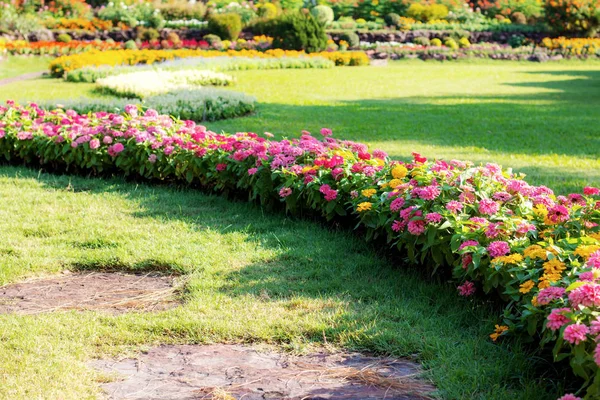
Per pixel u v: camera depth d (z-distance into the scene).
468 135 10.05
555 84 18.48
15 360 3.16
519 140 9.59
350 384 3.03
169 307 3.89
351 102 14.28
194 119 11.33
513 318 3.28
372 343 3.38
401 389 2.98
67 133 7.16
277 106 13.45
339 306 3.82
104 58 20.44
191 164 6.39
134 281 4.30
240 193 6.21
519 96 15.62
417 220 4.00
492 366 3.12
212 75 16.91
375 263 4.54
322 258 4.61
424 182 4.45
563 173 7.21
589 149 8.88
